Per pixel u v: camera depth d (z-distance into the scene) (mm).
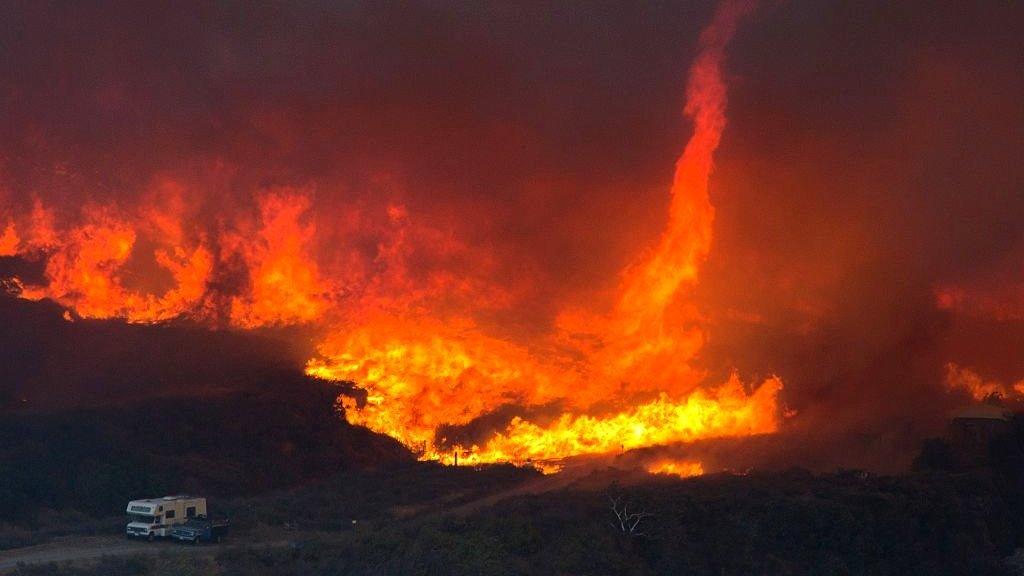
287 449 121188
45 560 83750
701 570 84938
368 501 107125
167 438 117938
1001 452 108625
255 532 95938
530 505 92562
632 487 96125
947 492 95562
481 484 111375
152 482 107812
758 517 89125
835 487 95562
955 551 90938
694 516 89875
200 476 111375
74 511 102125
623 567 82562
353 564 83125
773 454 115875
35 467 106625
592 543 84812
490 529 86125
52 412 118625
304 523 99625
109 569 80750
